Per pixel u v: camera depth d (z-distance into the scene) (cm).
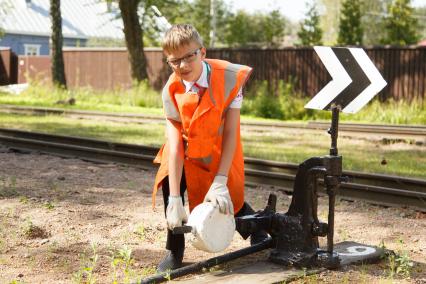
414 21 4934
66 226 575
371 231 587
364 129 1445
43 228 563
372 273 438
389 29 4922
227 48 2539
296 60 2352
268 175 834
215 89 399
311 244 440
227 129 409
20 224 573
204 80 399
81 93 2678
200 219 394
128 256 408
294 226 440
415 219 646
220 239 402
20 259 472
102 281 424
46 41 4947
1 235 534
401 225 612
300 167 439
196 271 429
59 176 859
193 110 399
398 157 1083
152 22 3044
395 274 439
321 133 1459
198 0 5172
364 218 643
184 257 488
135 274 439
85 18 5284
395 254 483
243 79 407
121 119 1753
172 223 393
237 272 428
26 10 4947
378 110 1923
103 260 473
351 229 594
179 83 402
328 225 436
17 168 927
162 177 416
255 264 446
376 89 413
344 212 672
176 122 413
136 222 602
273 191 797
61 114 1914
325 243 524
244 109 2198
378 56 2152
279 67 2398
